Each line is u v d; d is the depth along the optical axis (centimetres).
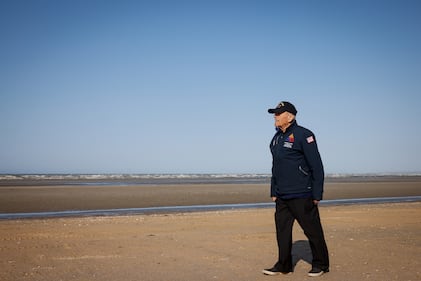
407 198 2619
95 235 862
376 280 507
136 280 508
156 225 1041
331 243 761
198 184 4069
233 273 540
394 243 761
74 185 3628
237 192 2872
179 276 525
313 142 510
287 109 520
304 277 521
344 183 4756
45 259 627
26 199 2183
